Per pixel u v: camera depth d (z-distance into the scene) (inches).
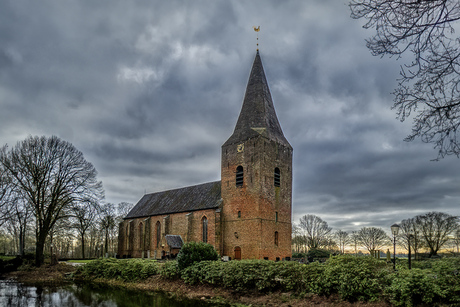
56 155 1615.4
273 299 688.4
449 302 494.6
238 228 1652.3
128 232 2475.4
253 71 1892.2
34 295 885.8
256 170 1621.6
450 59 282.4
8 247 3223.4
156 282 1008.9
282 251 1664.6
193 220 1902.1
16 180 1542.8
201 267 894.4
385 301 549.0
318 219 3398.1
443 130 306.5
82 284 1130.7
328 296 627.8
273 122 1818.4
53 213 1611.7
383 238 3083.2
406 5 272.4
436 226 2279.8
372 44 299.3
